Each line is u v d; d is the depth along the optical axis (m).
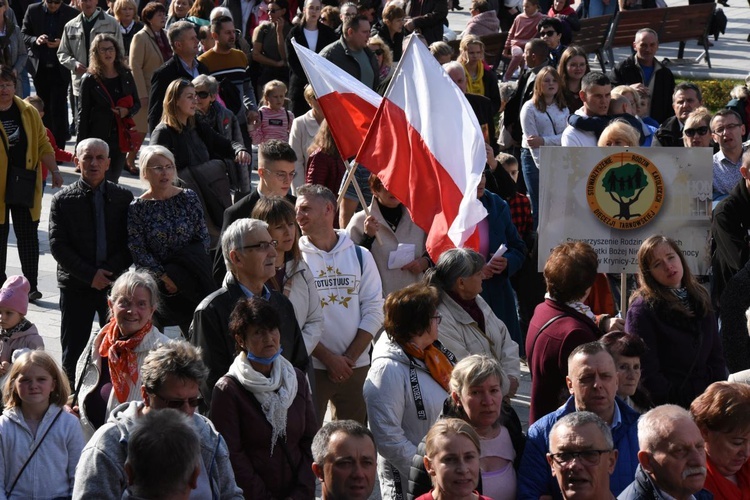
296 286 12.76
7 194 19.28
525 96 24.48
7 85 19.17
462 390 10.40
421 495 9.72
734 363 14.95
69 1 37.72
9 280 14.02
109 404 11.49
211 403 10.55
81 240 15.45
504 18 41.00
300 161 21.12
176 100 17.86
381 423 11.24
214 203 18.00
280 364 10.66
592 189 15.04
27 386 10.85
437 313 12.20
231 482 9.73
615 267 15.16
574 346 11.74
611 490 10.49
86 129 24.78
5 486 10.80
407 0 33.44
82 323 15.83
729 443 10.23
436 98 15.11
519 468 10.62
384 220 15.17
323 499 9.39
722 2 52.81
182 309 15.03
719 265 15.66
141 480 8.03
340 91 16.25
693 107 21.52
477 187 15.25
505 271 16.17
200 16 31.12
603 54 39.78
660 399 12.48
